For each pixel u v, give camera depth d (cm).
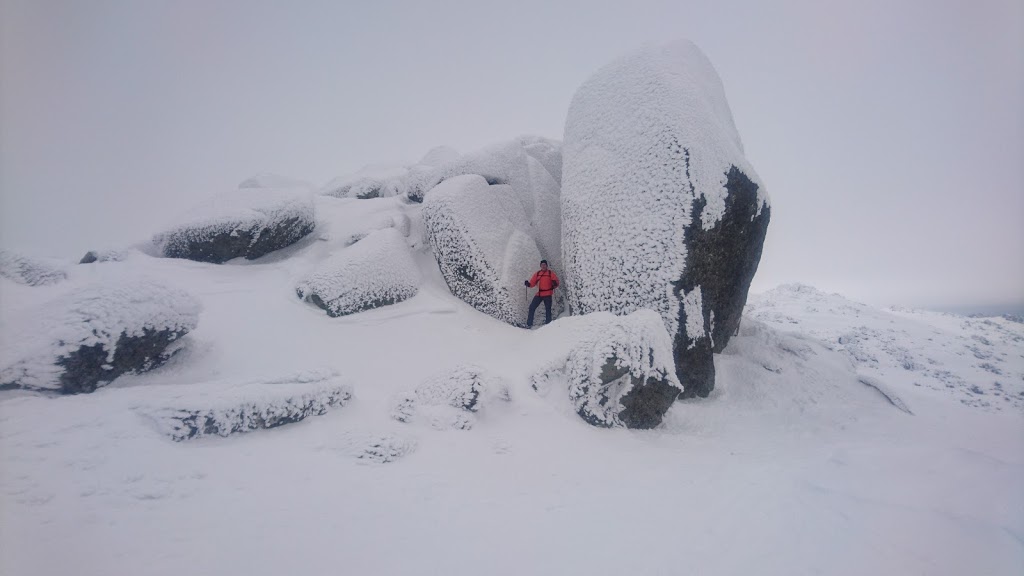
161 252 1102
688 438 707
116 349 580
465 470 491
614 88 1064
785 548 342
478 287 1080
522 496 440
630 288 934
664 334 789
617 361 725
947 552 331
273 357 784
